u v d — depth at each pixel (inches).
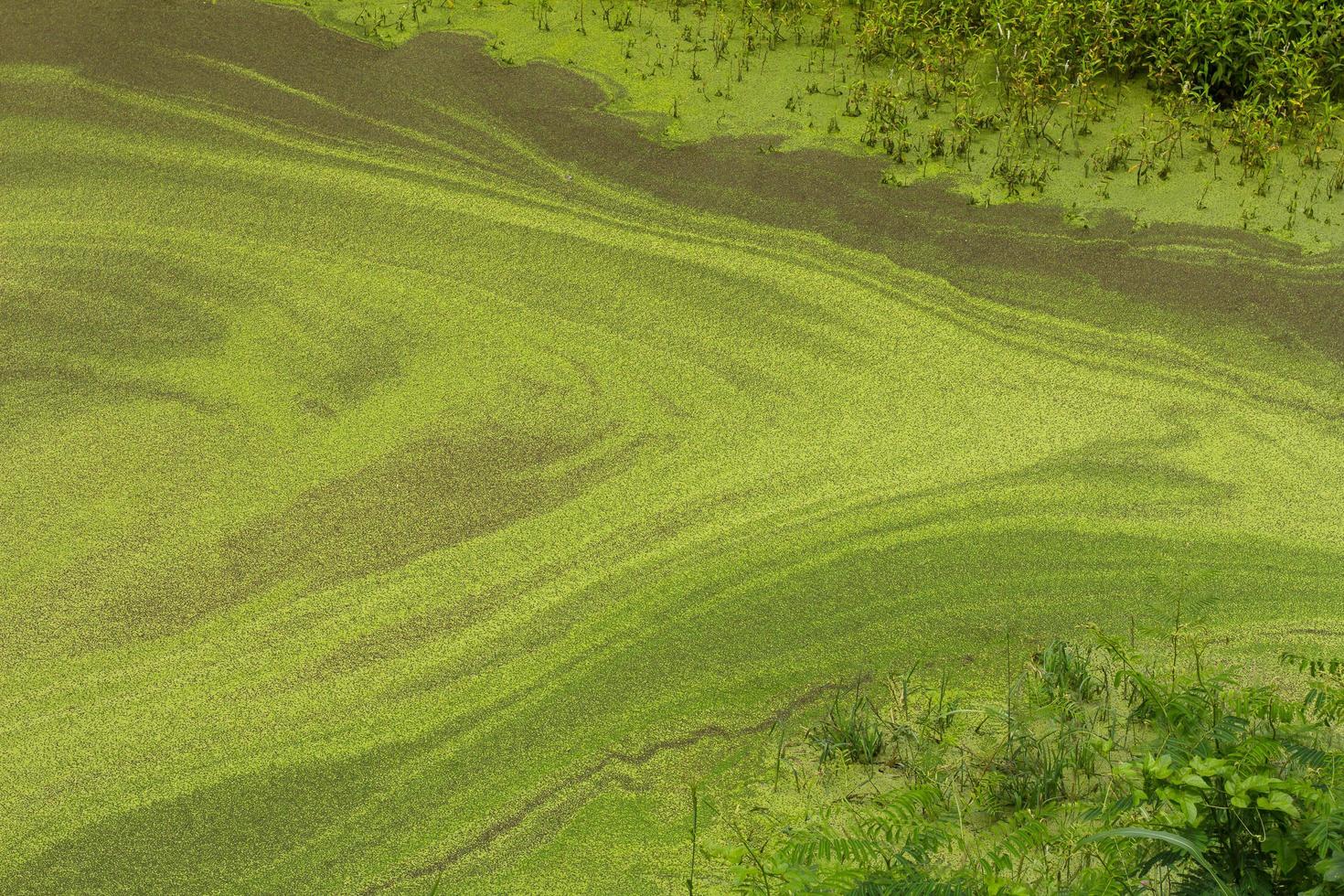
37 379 193.2
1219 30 250.5
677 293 213.5
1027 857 118.0
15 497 171.0
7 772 132.1
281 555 162.2
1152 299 210.1
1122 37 258.8
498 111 259.6
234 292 213.5
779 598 155.5
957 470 176.6
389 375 195.8
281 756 134.3
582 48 278.5
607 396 191.8
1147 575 157.9
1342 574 158.1
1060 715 134.8
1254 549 162.2
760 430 185.0
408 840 124.9
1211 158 242.1
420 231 228.4
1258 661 144.3
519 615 153.2
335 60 273.4
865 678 143.8
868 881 98.6
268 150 248.7
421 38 281.0
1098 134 248.7
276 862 122.6
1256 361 196.9
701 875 120.3
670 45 279.0
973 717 137.6
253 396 191.0
